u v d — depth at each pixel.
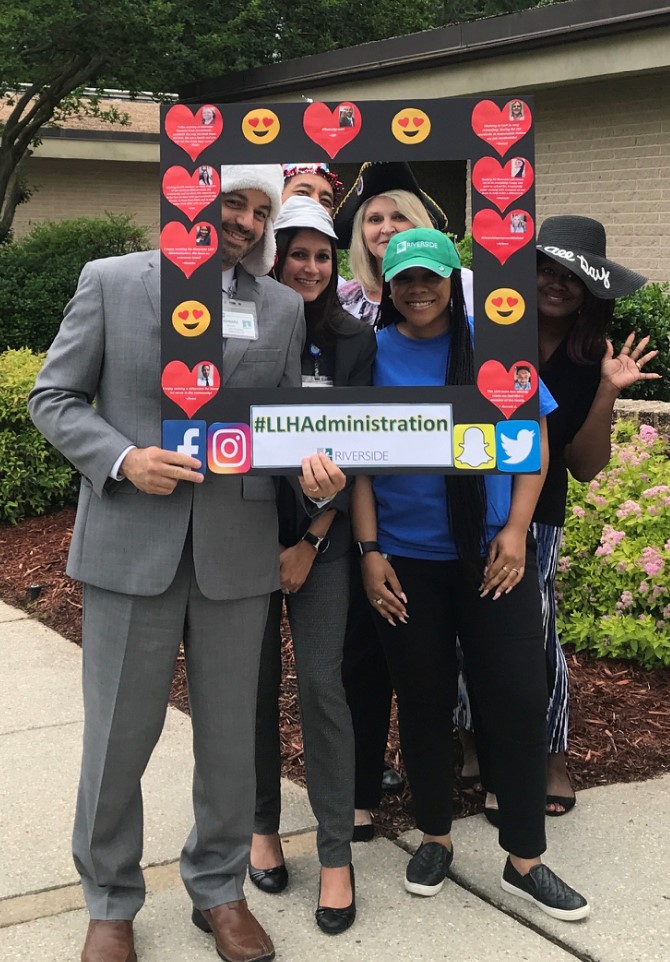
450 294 2.65
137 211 20.86
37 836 3.16
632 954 2.57
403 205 3.06
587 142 10.10
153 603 2.43
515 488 2.70
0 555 6.12
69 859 3.03
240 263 2.47
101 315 2.39
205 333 2.33
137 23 12.05
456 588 2.76
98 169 20.36
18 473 6.56
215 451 2.37
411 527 2.76
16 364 7.09
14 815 3.29
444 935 2.67
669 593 4.21
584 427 3.21
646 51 8.71
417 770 2.83
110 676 2.46
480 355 2.39
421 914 2.76
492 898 2.83
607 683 4.15
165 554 2.41
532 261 2.37
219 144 2.29
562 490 3.27
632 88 9.55
